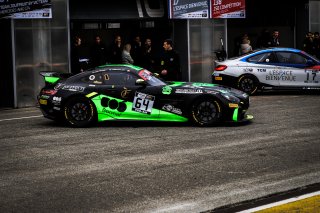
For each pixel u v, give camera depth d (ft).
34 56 51.08
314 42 65.72
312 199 20.21
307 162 25.72
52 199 20.33
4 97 51.24
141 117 36.27
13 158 27.30
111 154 27.78
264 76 53.01
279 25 75.36
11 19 49.39
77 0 58.70
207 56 63.77
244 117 37.35
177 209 19.11
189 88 36.01
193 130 34.53
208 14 62.59
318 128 34.50
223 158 26.58
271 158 26.55
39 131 35.22
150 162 25.89
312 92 56.49
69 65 52.90
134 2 61.62
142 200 20.11
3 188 21.88
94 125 37.37
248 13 72.59
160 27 63.67
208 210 19.02
